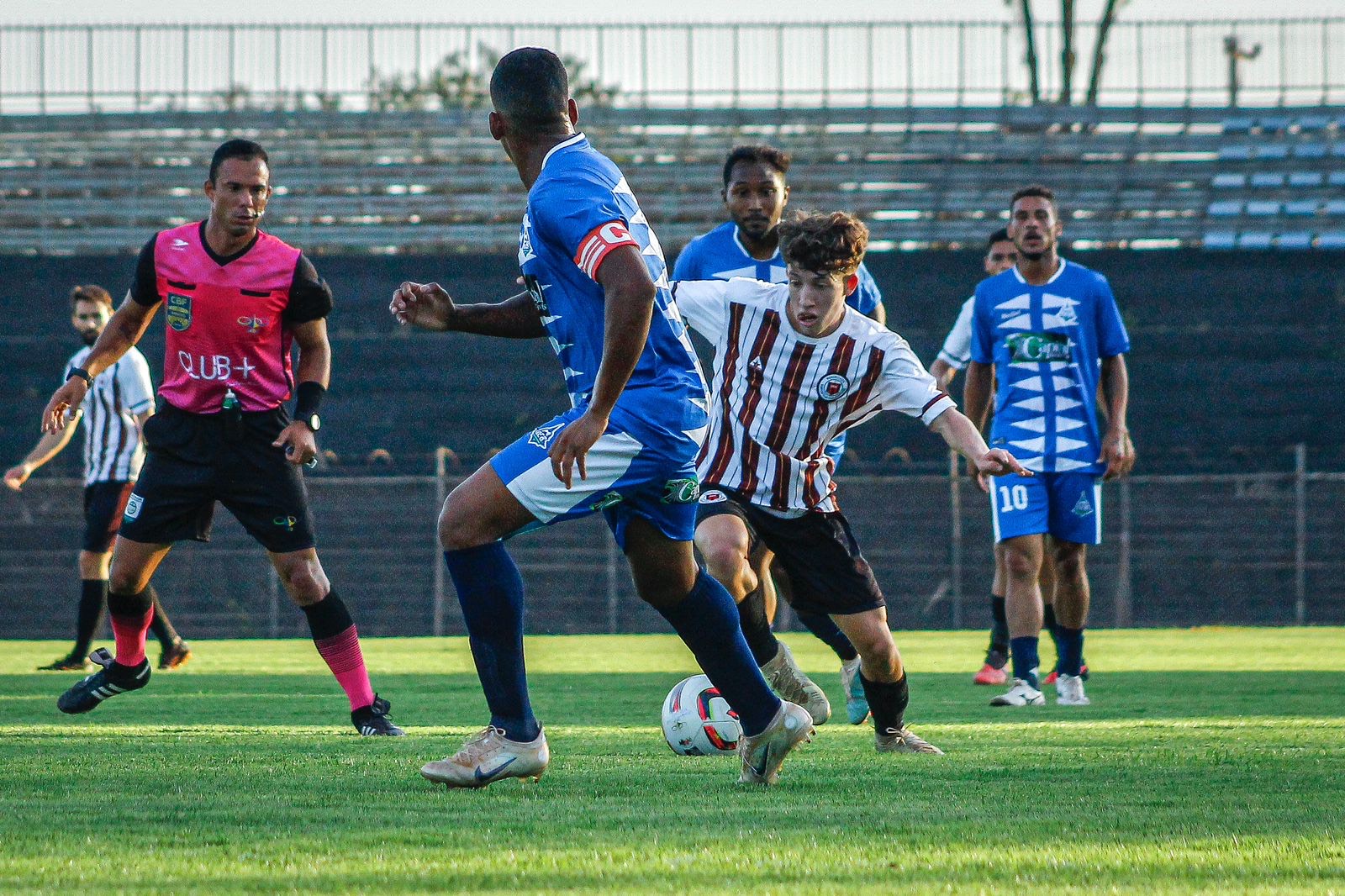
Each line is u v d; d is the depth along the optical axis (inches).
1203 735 558.6
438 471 2212.1
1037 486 773.3
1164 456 2522.1
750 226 697.0
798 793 363.9
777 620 2175.2
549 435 366.6
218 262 558.6
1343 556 2368.4
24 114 2940.5
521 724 374.3
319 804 339.0
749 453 493.0
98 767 425.1
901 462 2445.9
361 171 2960.1
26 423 2449.6
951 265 2716.5
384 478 2219.5
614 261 340.2
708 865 254.7
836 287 462.0
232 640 2016.5
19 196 2898.6
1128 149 2982.3
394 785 377.4
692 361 380.5
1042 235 791.7
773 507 492.4
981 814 323.0
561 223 350.3
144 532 572.1
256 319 558.6
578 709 722.8
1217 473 2493.8
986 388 835.4
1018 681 761.6
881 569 2333.9
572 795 358.3
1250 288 2677.2
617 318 339.0
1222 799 353.1
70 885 234.2
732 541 508.4
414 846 274.4
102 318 989.2
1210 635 1870.1
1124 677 1011.3
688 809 330.6
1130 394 2583.7
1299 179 2962.6
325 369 578.6
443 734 565.3
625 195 367.9
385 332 2615.7
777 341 496.7
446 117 3009.4
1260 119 3004.4
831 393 487.8
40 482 2199.8
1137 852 269.6
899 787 380.2
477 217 2930.6
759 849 272.1
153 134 2967.5
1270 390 2591.0
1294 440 2564.0
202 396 562.3
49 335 2603.3
